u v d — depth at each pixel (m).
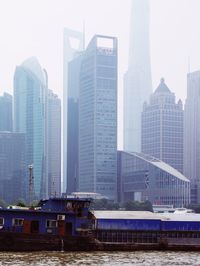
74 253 81.44
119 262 70.50
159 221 89.62
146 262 71.12
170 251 87.94
